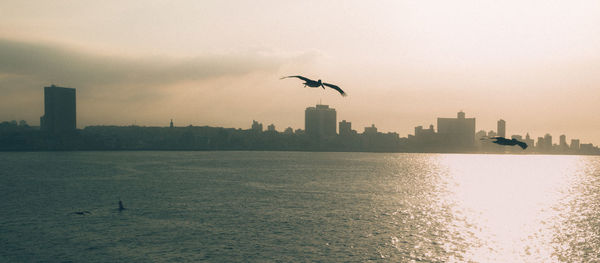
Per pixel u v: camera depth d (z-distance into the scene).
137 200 95.19
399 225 68.19
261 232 61.19
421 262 48.12
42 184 133.50
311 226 66.06
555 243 57.62
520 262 48.75
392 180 163.75
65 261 46.28
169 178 160.12
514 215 80.75
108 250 50.69
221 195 105.62
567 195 120.12
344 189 123.69
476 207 91.62
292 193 111.06
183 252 50.19
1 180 147.62
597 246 56.00
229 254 49.62
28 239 55.78
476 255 51.34
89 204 88.56
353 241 56.81
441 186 143.62
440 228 66.44
